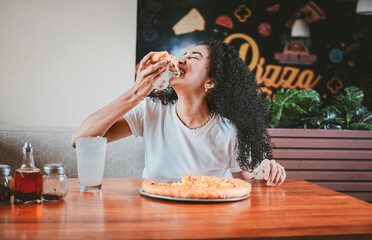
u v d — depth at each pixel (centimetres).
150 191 128
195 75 175
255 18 654
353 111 375
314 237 94
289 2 662
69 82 588
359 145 332
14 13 573
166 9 625
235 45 647
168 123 186
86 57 593
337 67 675
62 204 117
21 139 227
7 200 117
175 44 628
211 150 183
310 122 362
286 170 324
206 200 121
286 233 94
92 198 126
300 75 666
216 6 640
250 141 184
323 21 673
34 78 579
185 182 139
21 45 575
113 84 601
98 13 595
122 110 164
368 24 681
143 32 618
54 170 120
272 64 659
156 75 157
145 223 99
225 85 182
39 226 94
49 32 582
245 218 107
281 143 322
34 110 579
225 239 89
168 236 88
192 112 181
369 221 107
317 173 326
